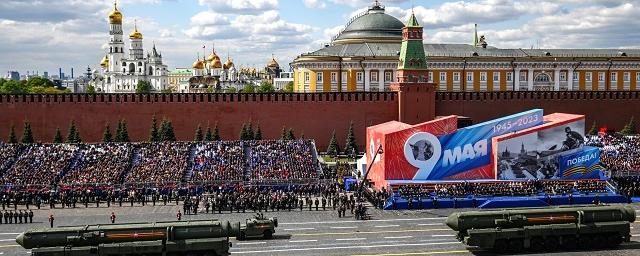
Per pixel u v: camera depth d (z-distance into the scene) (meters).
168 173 74.06
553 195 66.19
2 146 80.62
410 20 96.56
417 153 71.62
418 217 60.19
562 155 72.94
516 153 72.19
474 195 65.81
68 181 71.19
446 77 133.50
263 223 52.38
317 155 86.69
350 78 128.00
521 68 135.62
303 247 49.53
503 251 47.84
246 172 75.06
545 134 72.56
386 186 69.50
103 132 92.81
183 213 61.38
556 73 137.25
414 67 96.44
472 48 140.38
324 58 127.38
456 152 72.50
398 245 50.00
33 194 66.31
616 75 139.25
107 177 72.50
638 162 78.31
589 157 73.19
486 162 73.19
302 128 96.38
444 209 63.75
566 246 48.28
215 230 45.06
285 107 95.94
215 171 75.00
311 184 71.81
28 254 47.56
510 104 100.69
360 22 143.25
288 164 77.81
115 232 44.19
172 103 93.88
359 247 49.47
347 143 93.81
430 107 97.12
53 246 43.72
